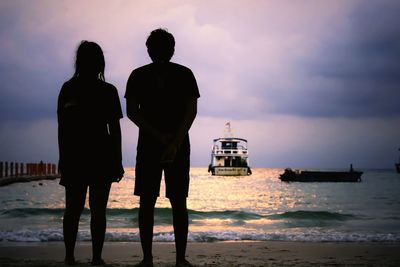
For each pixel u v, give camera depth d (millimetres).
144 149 3939
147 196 3961
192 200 33594
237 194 43719
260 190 53469
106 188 4102
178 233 4031
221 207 26422
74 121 4027
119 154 4172
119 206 25453
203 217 17719
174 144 3861
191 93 4000
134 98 3982
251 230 13227
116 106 4184
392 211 23062
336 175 76125
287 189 56812
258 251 7473
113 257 6699
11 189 48500
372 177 139750
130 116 3961
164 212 17688
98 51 4148
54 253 7191
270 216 18031
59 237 9336
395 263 5945
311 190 54719
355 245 8516
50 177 76438
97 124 4059
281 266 5316
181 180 3951
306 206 28047
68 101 4047
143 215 4004
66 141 4020
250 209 24922
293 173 76750
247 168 83062
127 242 8805
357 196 41500
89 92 4078
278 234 10070
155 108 3953
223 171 82375
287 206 28094
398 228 13945
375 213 21203
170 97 3971
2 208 23250
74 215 4094
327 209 25234
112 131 4172
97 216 4129
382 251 7527
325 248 7922
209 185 68625
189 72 4055
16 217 16297
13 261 5145
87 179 3982
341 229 13617
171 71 4016
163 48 4016
